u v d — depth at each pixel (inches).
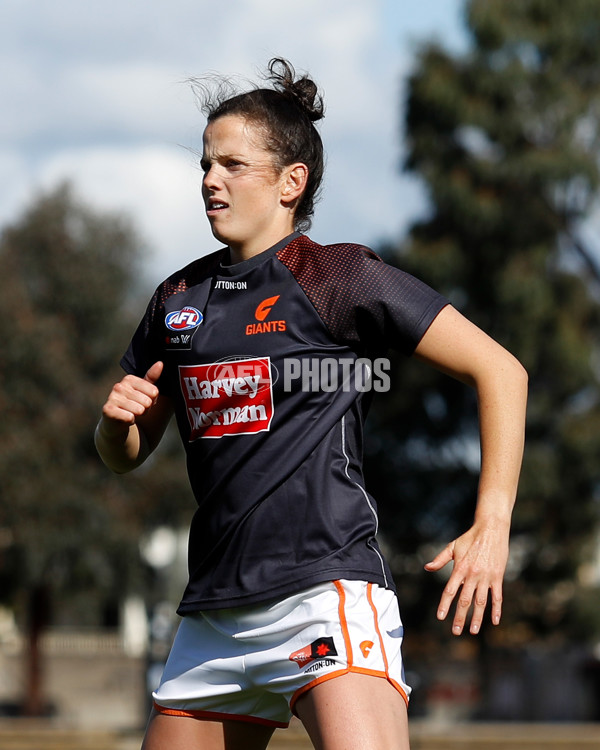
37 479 3759.8
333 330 427.2
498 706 3558.1
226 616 425.4
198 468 437.1
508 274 3567.9
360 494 428.5
